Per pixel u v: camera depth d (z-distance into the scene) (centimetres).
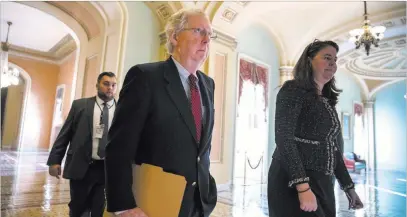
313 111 141
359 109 1480
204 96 131
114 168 98
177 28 125
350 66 1236
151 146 108
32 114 1295
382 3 688
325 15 756
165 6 600
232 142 665
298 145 140
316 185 136
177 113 111
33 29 1049
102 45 621
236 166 733
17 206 370
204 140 120
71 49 1193
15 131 1305
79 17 680
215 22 625
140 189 104
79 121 236
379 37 674
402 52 1006
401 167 1402
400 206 515
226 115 641
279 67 886
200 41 122
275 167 146
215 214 397
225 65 649
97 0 571
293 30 830
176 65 125
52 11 669
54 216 336
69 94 1184
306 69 147
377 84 1447
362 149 1477
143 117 105
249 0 622
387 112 1487
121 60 560
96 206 219
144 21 613
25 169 705
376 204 532
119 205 94
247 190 606
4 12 904
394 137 1448
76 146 226
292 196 135
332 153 144
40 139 1302
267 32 849
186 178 108
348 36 834
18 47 1262
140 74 111
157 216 100
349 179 164
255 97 793
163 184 102
